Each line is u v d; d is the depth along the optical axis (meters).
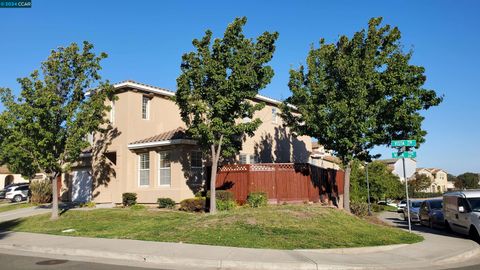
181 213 19.59
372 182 43.91
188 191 22.22
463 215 15.91
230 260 10.45
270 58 18.38
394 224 24.84
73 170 28.27
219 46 17.89
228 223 15.20
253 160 28.45
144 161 24.11
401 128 20.17
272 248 12.16
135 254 11.41
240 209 18.73
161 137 23.50
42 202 29.61
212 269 10.17
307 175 22.89
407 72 19.45
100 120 21.25
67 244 13.52
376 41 19.69
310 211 17.38
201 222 15.63
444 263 11.34
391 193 48.84
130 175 24.16
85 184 27.36
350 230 15.29
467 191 16.83
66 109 20.14
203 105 18.00
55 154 20.62
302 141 34.88
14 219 21.80
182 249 11.91
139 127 24.67
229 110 18.38
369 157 21.22
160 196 22.61
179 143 21.88
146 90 25.06
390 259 11.18
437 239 15.16
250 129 18.56
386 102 19.05
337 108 18.69
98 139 25.58
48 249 12.97
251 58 17.89
